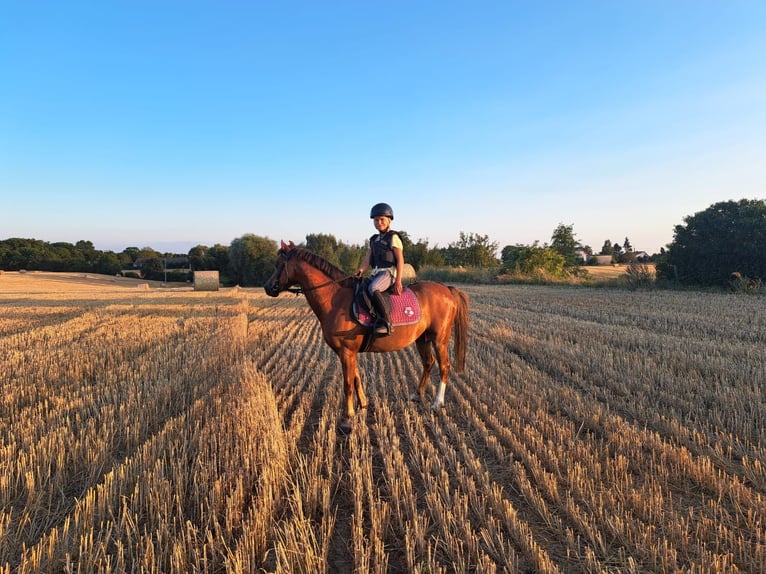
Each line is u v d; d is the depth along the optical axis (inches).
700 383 285.6
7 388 281.3
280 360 389.1
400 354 420.5
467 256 1930.4
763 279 868.6
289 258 244.4
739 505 157.3
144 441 216.7
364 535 149.4
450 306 271.7
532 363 371.9
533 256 1467.8
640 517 154.2
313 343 490.0
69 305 856.9
